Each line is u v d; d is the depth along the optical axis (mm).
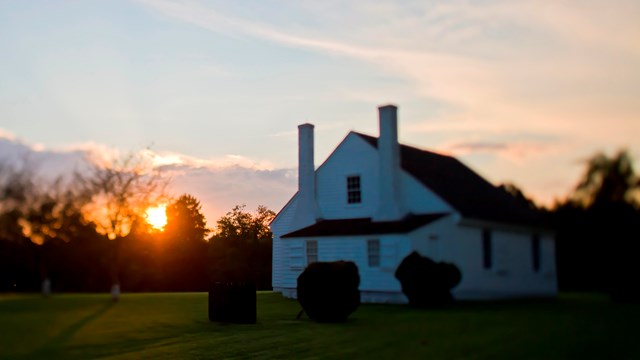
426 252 29203
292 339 15578
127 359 12930
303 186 35969
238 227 36656
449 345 14383
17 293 19797
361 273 30188
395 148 32750
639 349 13875
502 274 33719
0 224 19797
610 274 31719
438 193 31594
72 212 21578
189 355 13352
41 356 13031
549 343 14508
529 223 37594
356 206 34156
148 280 27219
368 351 13695
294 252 33094
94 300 20953
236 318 19266
